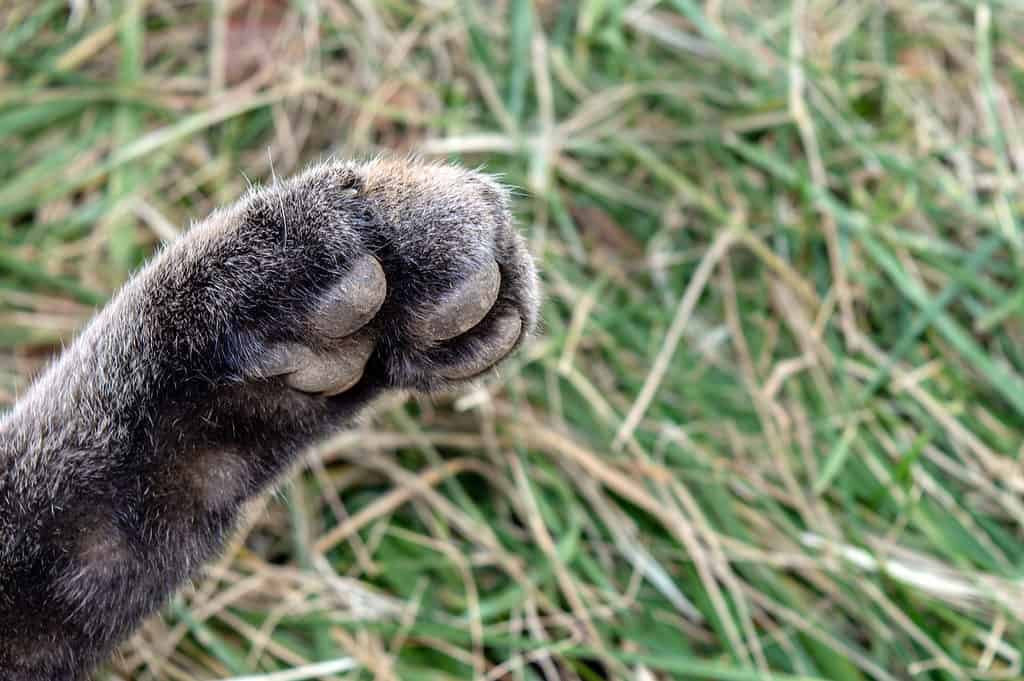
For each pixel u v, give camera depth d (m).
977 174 0.43
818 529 0.37
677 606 0.37
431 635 0.36
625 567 0.37
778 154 0.43
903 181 0.42
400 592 0.36
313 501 0.37
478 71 0.43
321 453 0.37
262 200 0.29
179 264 0.29
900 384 0.40
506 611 0.37
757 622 0.37
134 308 0.29
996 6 0.47
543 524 0.37
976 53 0.46
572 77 0.44
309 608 0.36
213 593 0.36
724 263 0.41
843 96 0.44
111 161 0.41
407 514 0.38
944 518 0.38
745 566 0.37
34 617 0.29
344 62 0.43
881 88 0.45
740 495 0.38
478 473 0.38
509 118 0.42
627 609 0.37
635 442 0.38
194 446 0.29
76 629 0.29
